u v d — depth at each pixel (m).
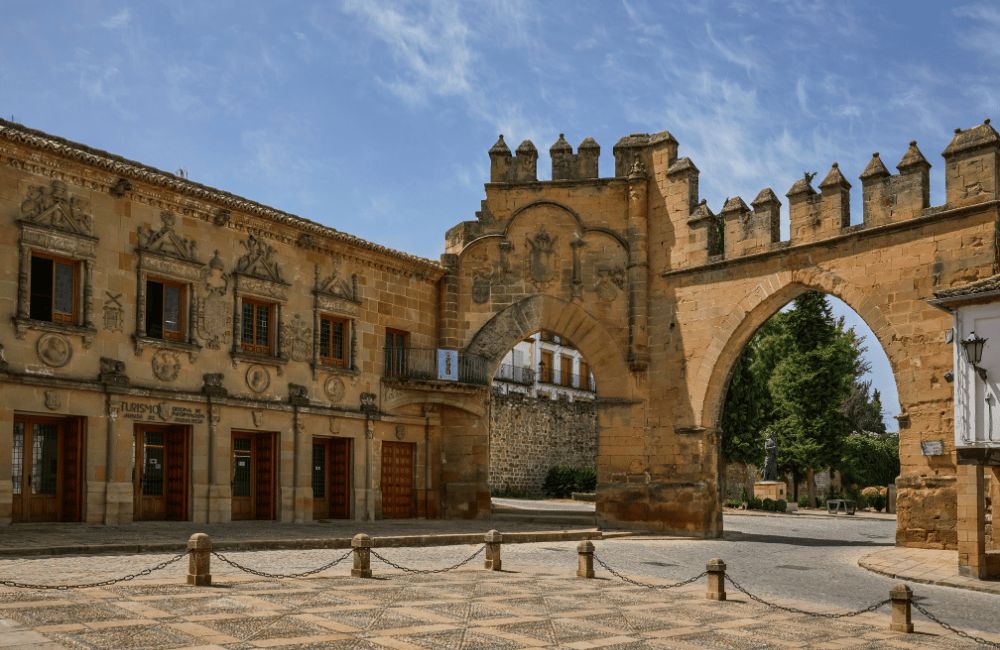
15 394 19.88
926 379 23.38
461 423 31.06
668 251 29.67
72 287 21.42
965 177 23.16
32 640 8.88
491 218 31.62
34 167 20.56
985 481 21.80
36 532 19.00
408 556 18.67
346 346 28.28
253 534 20.75
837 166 25.92
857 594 16.00
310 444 26.59
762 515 44.38
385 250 29.05
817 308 54.22
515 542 23.66
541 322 30.94
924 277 23.69
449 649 9.51
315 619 10.69
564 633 10.77
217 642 9.20
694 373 28.59
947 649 10.98
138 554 16.33
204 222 24.23
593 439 59.59
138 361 22.38
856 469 61.69
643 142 30.62
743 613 12.96
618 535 27.30
